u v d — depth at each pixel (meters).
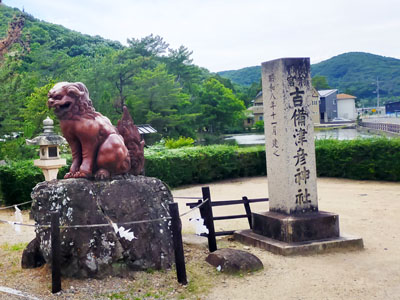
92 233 5.05
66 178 5.60
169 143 23.06
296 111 6.46
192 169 15.21
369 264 5.54
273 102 6.62
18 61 20.08
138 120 33.72
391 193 11.50
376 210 9.18
